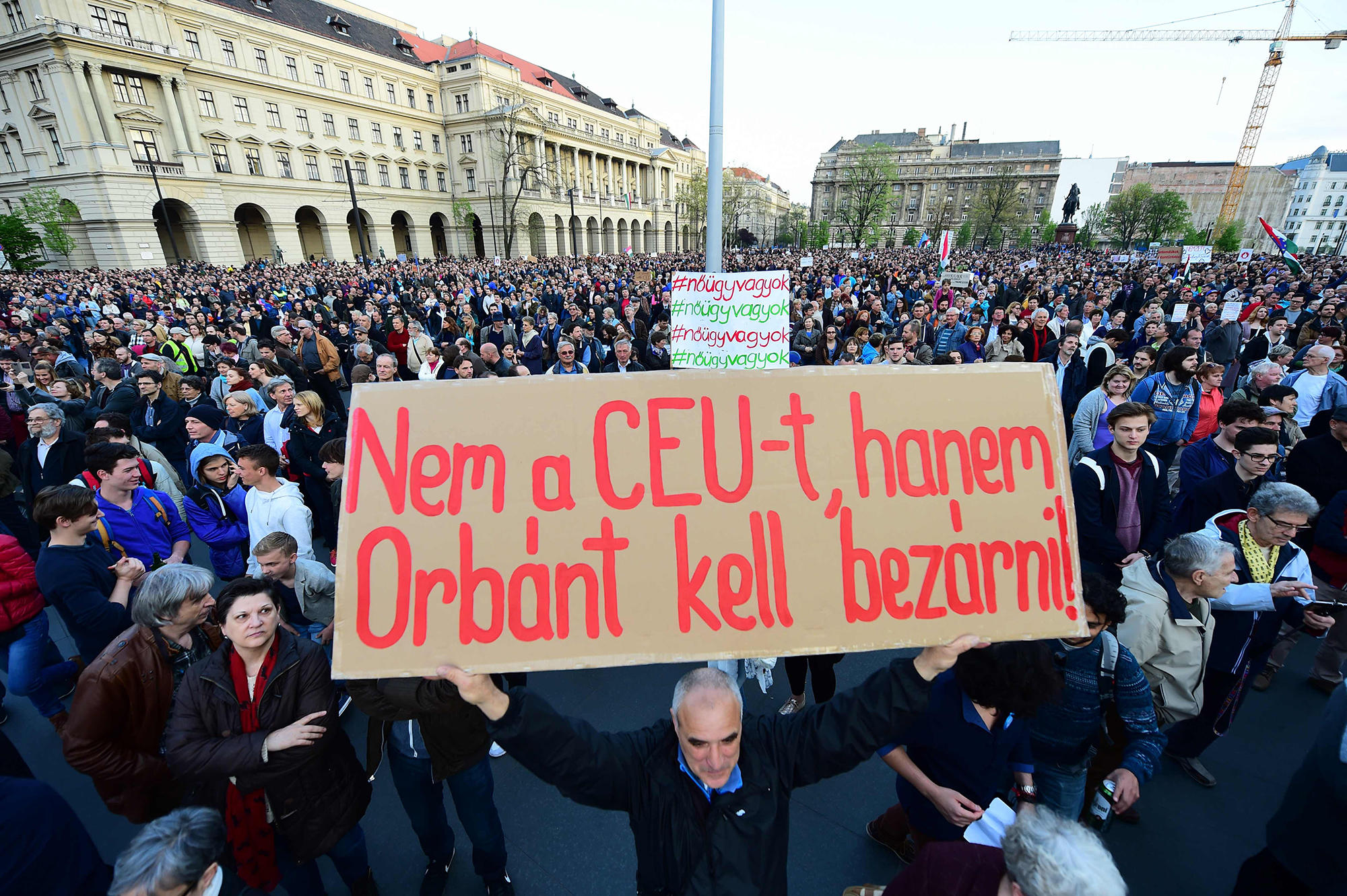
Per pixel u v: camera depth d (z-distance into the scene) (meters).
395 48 58.38
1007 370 1.79
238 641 2.06
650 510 1.66
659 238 89.12
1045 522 1.73
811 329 8.96
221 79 42.44
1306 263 34.28
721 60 4.90
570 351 6.95
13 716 3.75
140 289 23.45
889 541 1.69
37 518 2.90
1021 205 91.94
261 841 2.24
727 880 1.63
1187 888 2.66
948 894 1.52
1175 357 5.18
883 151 69.88
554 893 2.69
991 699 1.93
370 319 11.85
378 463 1.64
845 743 1.71
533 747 1.59
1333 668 3.69
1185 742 3.13
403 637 1.56
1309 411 5.48
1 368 7.02
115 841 2.96
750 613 1.63
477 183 60.34
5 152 39.69
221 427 5.64
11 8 34.62
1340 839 1.94
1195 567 2.51
